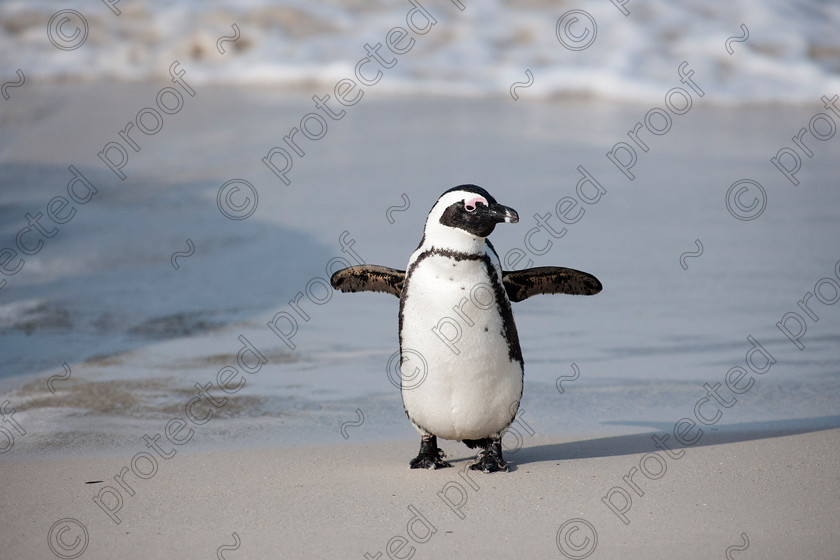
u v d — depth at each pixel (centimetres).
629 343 1311
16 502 798
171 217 1945
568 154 2475
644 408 1080
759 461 883
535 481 842
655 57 3628
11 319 1403
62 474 869
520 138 2664
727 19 3938
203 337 1338
